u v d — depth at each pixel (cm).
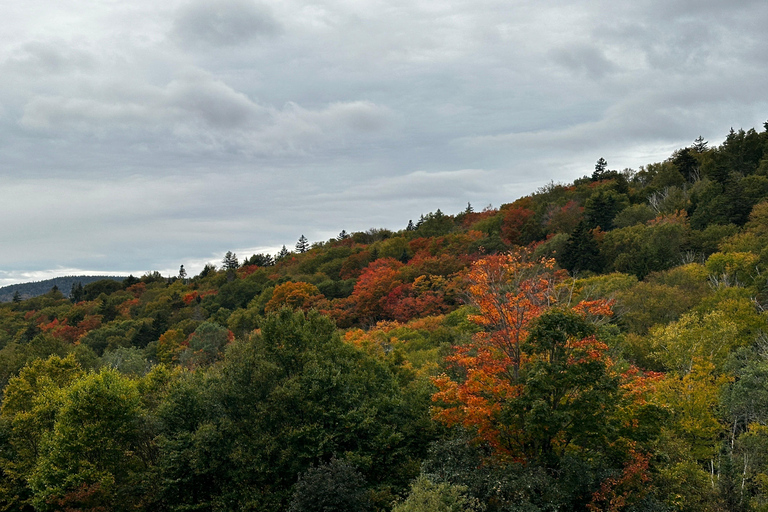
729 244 5475
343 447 2523
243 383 2727
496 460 2170
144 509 2545
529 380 1941
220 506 2353
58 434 2688
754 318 3766
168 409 2683
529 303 2270
